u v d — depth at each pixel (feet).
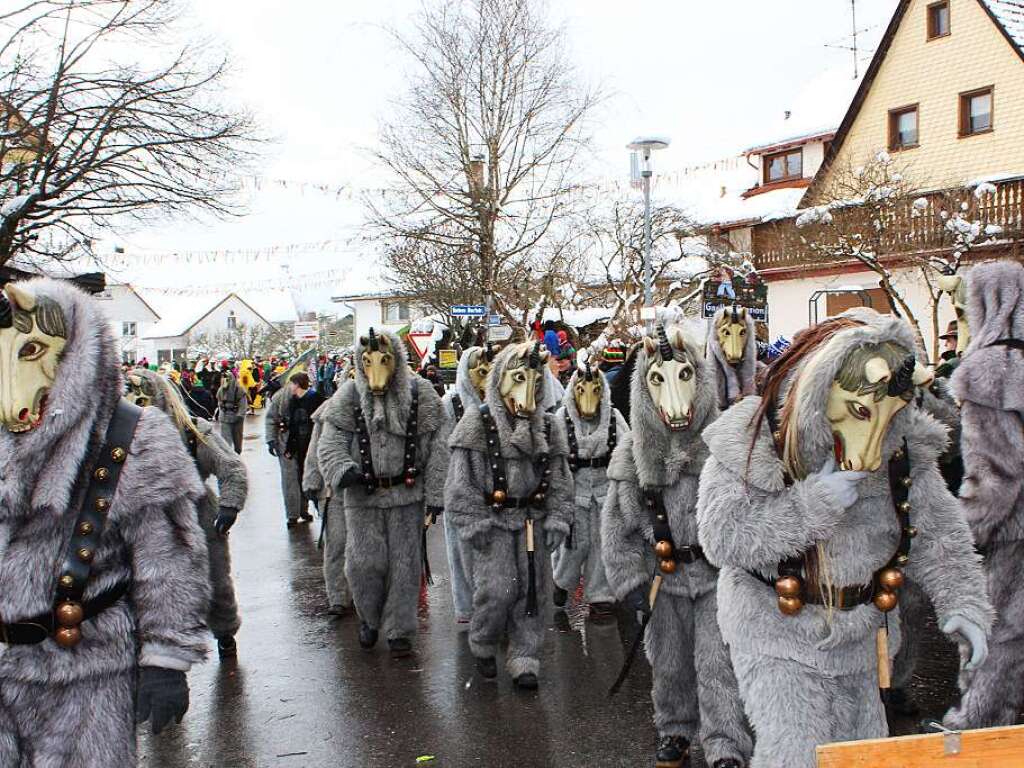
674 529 13.84
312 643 22.15
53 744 9.40
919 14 75.15
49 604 9.43
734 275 32.14
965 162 72.59
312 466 24.90
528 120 76.89
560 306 73.10
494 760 15.37
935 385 18.78
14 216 41.47
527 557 18.42
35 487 9.46
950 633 9.77
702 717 13.61
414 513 20.84
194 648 9.78
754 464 9.70
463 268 77.66
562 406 24.34
